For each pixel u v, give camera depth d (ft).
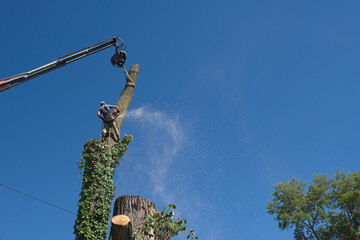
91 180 27.89
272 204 89.15
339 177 87.86
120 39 36.81
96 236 25.25
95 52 34.19
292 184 91.09
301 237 84.43
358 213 79.41
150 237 24.70
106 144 30.76
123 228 22.68
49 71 29.45
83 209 26.16
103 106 33.40
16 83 26.81
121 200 26.96
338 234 80.28
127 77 39.91
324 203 85.25
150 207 26.86
